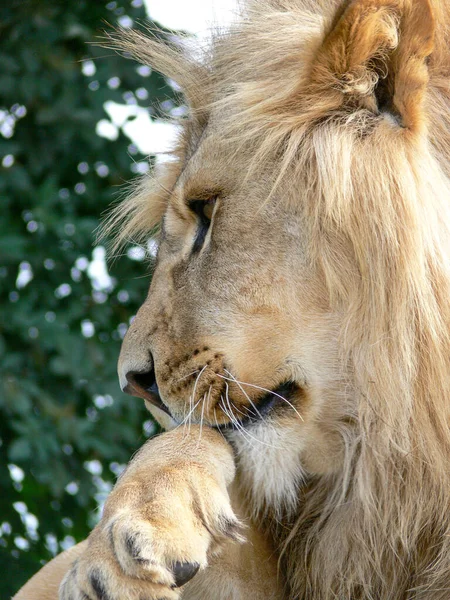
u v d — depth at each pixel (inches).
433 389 210.7
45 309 443.5
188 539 188.9
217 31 258.8
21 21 433.1
